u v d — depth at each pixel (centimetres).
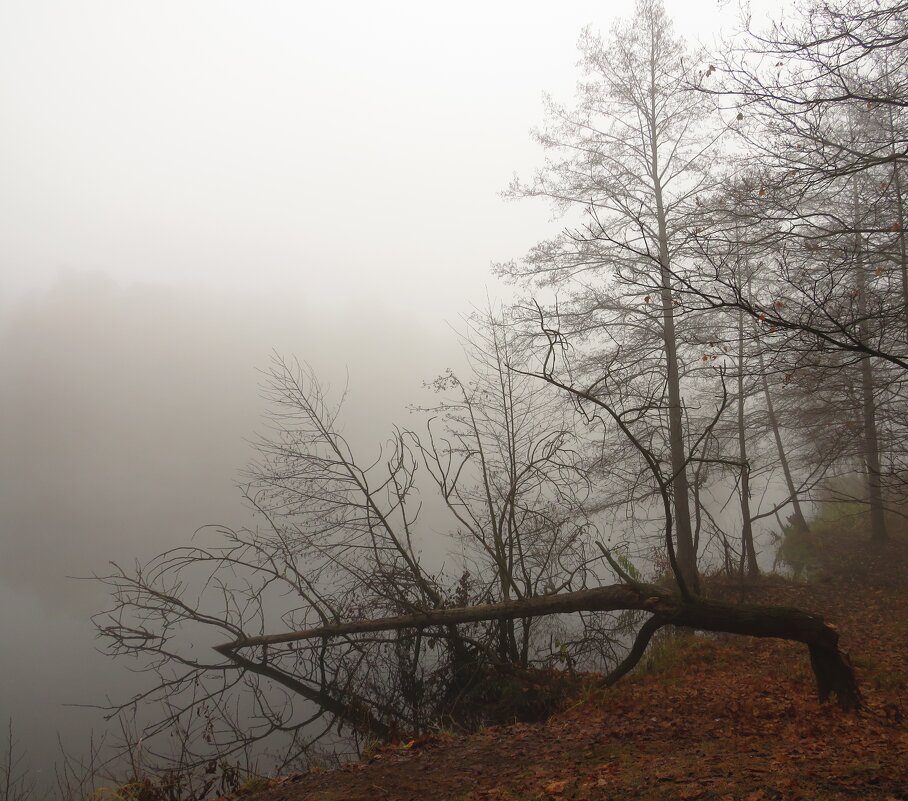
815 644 695
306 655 1323
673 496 1417
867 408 1385
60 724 1057
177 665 1357
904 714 638
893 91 704
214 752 970
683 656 1070
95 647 1442
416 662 1275
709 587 1572
